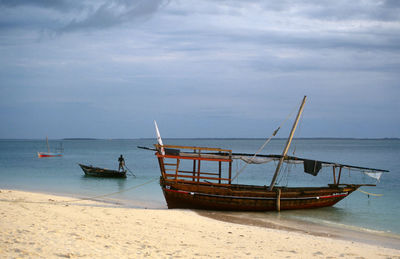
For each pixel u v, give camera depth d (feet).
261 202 73.15
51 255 27.84
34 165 190.08
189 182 73.61
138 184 114.01
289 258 35.40
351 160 268.00
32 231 35.09
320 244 44.75
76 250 30.01
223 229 51.62
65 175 138.10
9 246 28.94
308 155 346.54
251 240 44.55
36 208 54.19
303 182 139.13
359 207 82.38
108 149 523.29
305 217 69.31
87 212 55.93
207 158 74.23
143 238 39.93
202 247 38.01
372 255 39.58
